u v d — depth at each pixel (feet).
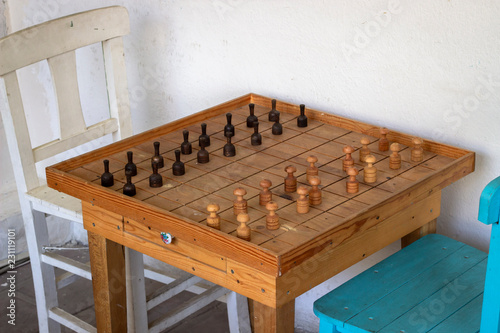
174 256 6.47
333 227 5.83
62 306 10.83
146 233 6.66
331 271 6.20
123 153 7.77
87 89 11.48
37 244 8.97
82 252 12.48
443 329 6.02
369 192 6.72
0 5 11.80
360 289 6.63
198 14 9.67
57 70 8.87
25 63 8.50
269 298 5.70
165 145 7.97
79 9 11.01
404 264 7.07
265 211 6.39
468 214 8.03
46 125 12.40
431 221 7.69
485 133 7.61
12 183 12.50
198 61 9.96
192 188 6.89
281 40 8.98
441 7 7.50
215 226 5.99
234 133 8.23
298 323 10.16
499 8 7.10
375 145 7.87
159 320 8.26
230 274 5.98
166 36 10.14
